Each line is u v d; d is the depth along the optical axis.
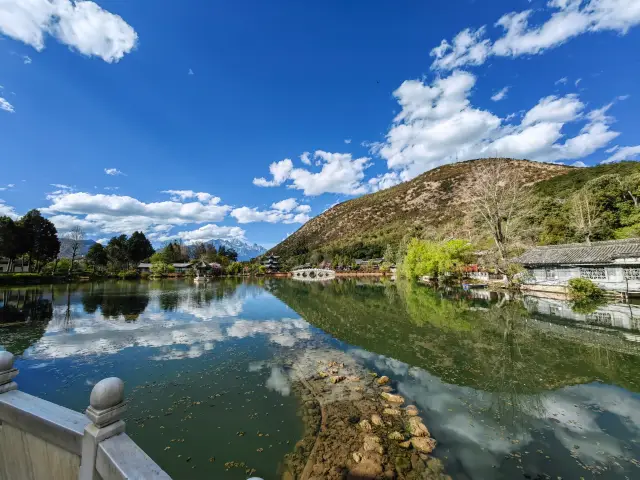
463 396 8.00
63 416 1.88
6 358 2.23
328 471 5.24
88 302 25.05
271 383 8.90
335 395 8.14
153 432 6.42
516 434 6.26
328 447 5.90
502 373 9.44
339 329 15.49
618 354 10.88
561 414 7.04
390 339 13.41
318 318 18.48
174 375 9.46
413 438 6.12
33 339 13.51
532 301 21.97
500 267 28.61
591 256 22.06
